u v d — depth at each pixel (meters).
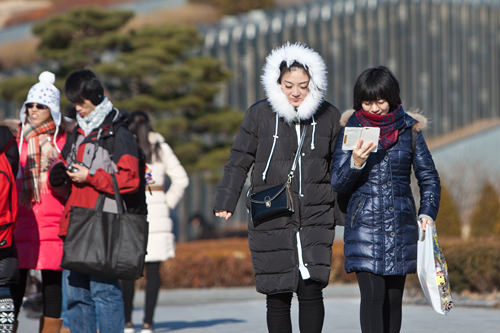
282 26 75.38
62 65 61.62
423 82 84.50
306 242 15.08
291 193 15.17
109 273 14.81
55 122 17.03
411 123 15.19
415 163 15.49
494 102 90.69
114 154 15.29
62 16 61.75
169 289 38.12
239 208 68.12
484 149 66.94
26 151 17.09
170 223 23.20
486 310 26.14
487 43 90.81
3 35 79.81
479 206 53.34
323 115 15.55
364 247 15.01
